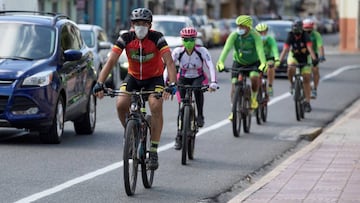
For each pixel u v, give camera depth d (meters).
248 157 27.73
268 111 42.03
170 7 145.75
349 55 102.12
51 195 20.25
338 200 19.20
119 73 60.50
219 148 29.44
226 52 32.03
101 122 35.81
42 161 25.03
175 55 26.69
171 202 20.03
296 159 25.92
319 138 30.98
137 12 20.58
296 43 38.81
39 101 27.48
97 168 24.19
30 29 29.67
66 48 30.03
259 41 32.09
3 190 20.64
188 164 25.80
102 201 19.81
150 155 21.34
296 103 38.50
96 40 50.38
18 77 27.44
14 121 27.38
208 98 47.12
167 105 43.09
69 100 29.41
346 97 51.03
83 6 87.00
